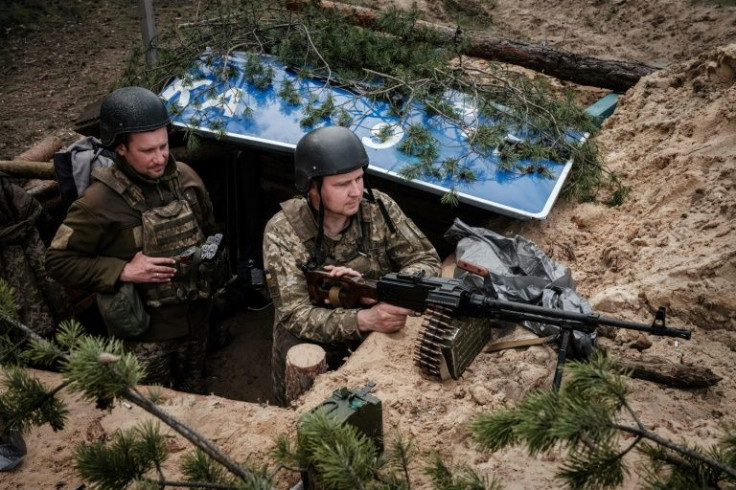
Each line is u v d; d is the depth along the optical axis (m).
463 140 5.30
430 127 5.42
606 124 6.18
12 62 10.31
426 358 3.43
